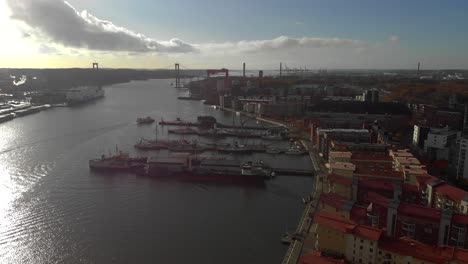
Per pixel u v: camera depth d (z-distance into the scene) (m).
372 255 176.38
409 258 167.38
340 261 164.50
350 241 181.50
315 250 198.62
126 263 191.25
